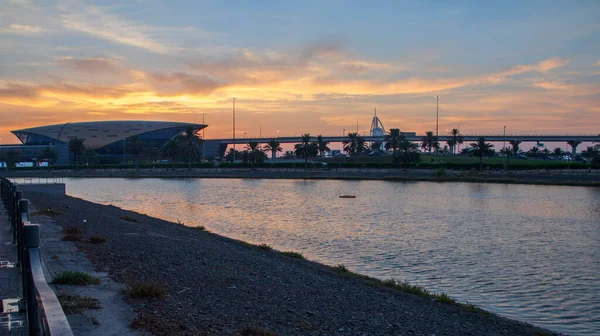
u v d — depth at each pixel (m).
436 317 13.88
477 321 14.10
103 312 10.16
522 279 21.78
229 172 124.06
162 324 9.69
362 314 13.02
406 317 13.35
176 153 146.38
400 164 122.50
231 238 30.72
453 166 118.56
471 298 18.86
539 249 28.83
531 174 96.25
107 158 193.38
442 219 42.06
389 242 30.67
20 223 12.77
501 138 193.88
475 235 33.72
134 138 182.88
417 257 26.16
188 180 105.69
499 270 23.41
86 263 14.93
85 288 11.97
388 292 16.91
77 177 119.56
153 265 15.62
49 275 13.03
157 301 11.39
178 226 33.44
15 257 14.51
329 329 11.18
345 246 29.20
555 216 44.31
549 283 21.17
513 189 75.38
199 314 10.81
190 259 17.73
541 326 15.84
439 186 82.81
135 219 32.84
